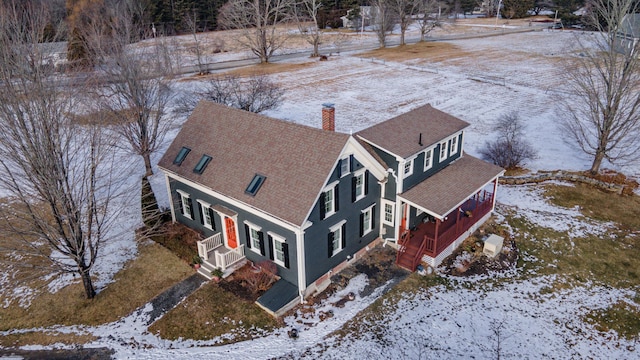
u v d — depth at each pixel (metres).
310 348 16.81
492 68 61.97
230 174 20.61
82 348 17.03
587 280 21.05
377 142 21.17
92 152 17.80
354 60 70.75
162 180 29.64
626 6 25.78
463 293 20.00
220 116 23.16
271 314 18.28
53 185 16.30
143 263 21.61
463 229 23.19
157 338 17.41
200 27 95.06
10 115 15.55
